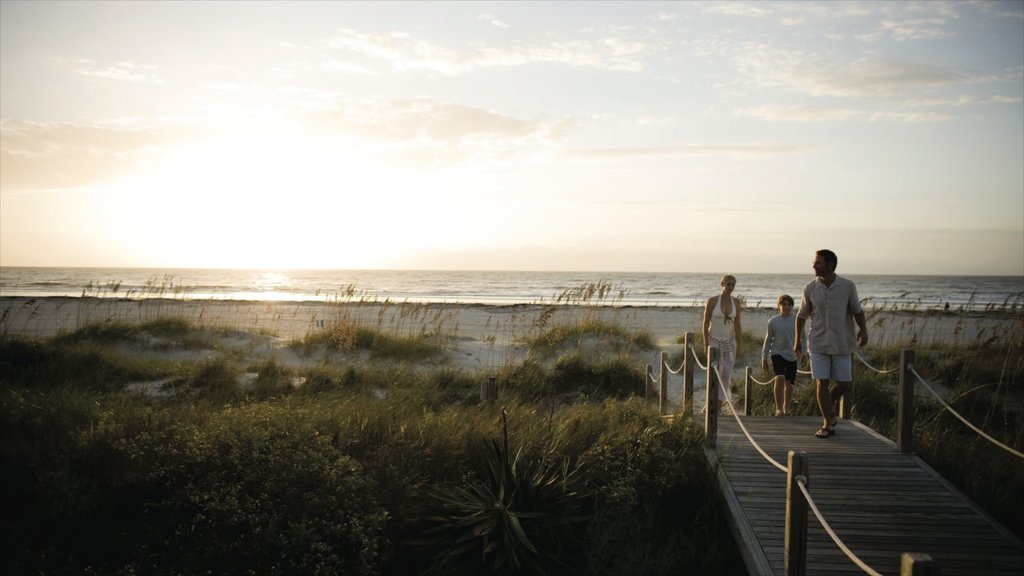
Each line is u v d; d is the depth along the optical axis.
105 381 12.45
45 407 8.13
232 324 22.73
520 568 5.75
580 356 14.62
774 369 9.61
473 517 6.04
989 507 6.96
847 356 7.86
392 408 8.66
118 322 18.47
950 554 5.45
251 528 5.67
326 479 6.14
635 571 5.92
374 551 5.75
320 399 9.77
